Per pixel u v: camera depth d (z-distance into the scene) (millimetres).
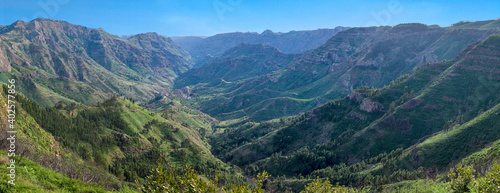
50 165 46656
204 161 195875
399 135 194000
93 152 145000
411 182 112750
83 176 50969
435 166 127688
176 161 181250
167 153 187625
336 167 177000
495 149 97812
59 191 32219
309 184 32656
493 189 30047
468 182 38719
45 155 54844
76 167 57531
